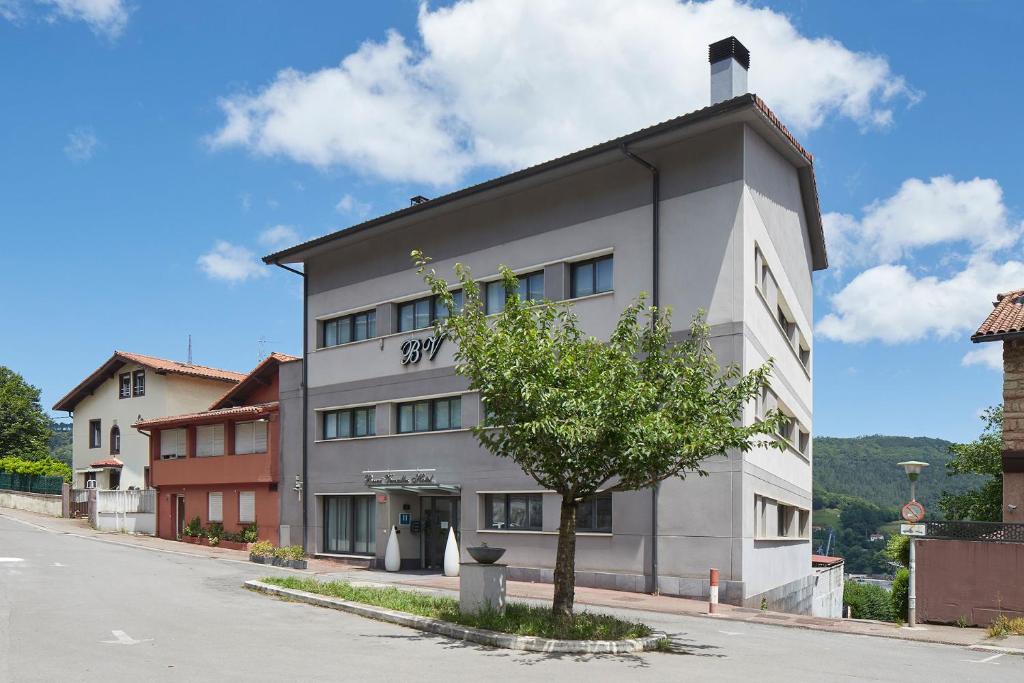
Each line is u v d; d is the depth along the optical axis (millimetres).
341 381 29594
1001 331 17969
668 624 16062
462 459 25312
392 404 27781
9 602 16016
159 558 27719
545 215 24047
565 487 13555
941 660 12688
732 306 20297
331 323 30766
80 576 21062
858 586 53812
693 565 20219
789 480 27031
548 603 18484
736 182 20656
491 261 25250
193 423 36719
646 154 22109
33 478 52688
